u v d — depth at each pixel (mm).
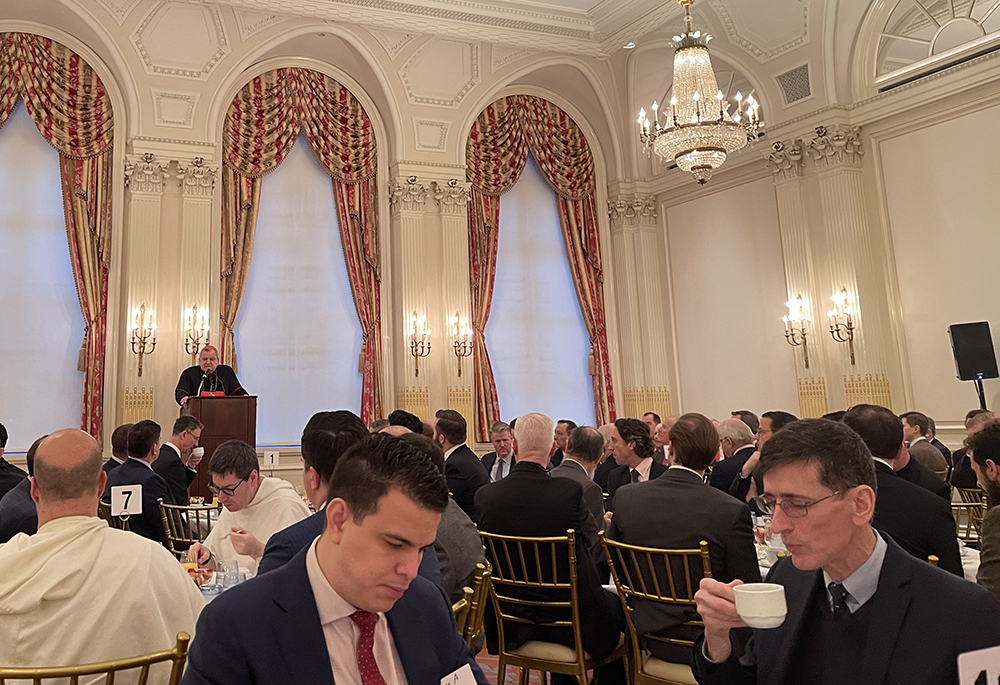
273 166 9906
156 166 9078
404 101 10383
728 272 10680
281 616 1367
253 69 9922
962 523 5332
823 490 1518
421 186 10383
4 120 8750
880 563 1587
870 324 8984
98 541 1920
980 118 8320
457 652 1592
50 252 8906
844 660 1590
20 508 3574
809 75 9469
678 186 11336
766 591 1445
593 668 3529
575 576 3305
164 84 9242
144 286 8883
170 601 1966
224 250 9523
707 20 9859
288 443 9672
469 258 10797
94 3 8750
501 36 10289
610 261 11758
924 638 1486
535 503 3436
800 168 9664
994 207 8188
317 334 10008
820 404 9328
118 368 8922
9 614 1798
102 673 1667
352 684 1392
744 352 10445
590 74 11211
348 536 1335
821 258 9453
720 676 1702
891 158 9070
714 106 7016
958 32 8508
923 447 4992
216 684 1328
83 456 1965
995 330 8133
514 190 11438
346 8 9547
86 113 9086
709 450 3100
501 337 11062
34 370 8695
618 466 5824
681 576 2988
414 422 4945
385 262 10391
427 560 1998
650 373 11336
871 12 9078
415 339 10117
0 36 8812
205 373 7887
